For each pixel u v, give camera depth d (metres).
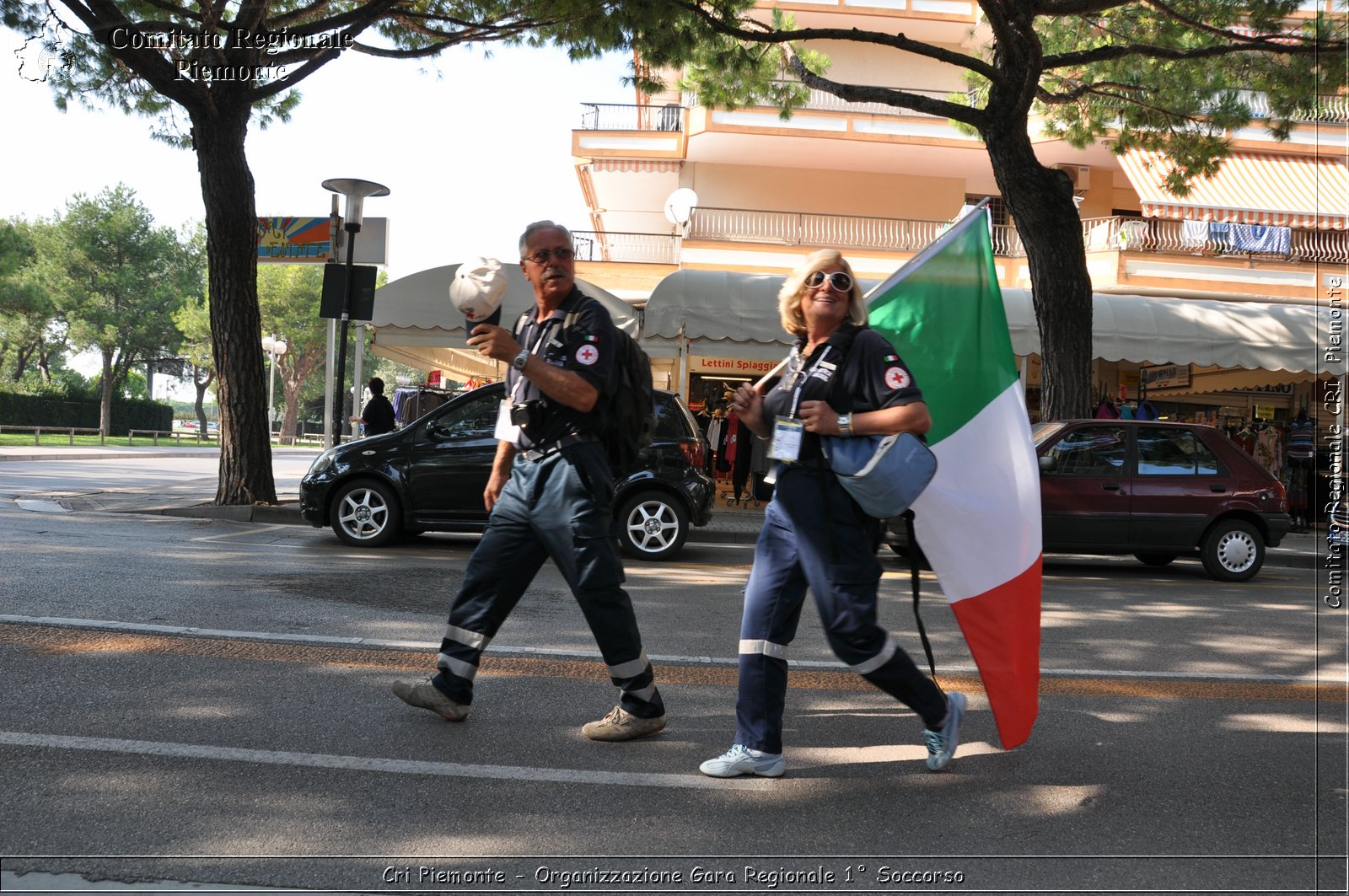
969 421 3.97
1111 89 14.99
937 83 24.34
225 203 12.48
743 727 3.64
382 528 10.01
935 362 4.03
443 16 13.62
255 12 11.99
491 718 4.18
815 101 23.84
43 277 54.03
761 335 15.79
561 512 3.89
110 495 14.72
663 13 11.86
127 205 57.88
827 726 4.32
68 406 51.19
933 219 25.00
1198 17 12.21
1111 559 12.85
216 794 3.22
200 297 61.06
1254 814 3.43
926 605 7.87
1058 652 6.24
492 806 3.23
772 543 3.65
